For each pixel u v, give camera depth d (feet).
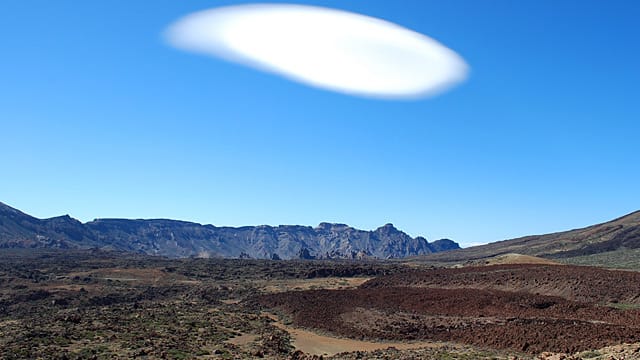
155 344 213.05
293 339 261.85
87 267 608.60
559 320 243.60
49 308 362.74
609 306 275.18
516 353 200.64
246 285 482.69
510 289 340.59
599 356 156.25
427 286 400.47
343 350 236.43
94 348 200.75
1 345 200.03
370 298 352.28
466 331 247.91
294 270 593.83
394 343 248.73
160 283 508.94
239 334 259.19
